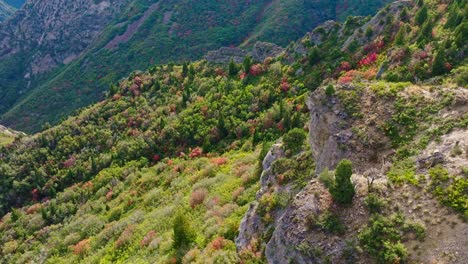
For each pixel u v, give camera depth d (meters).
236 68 91.56
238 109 73.00
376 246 18.95
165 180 58.72
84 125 93.25
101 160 77.25
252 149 58.03
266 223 26.83
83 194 69.50
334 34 83.44
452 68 45.53
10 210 77.38
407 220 19.59
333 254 19.53
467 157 21.25
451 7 60.78
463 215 18.62
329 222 20.70
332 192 21.61
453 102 25.55
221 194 42.00
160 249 35.88
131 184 64.56
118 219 53.62
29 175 82.19
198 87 91.06
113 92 107.19
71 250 49.62
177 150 71.50
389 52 59.19
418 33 60.56
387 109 27.91
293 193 28.33
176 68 107.94
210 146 66.50
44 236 58.03
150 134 78.75
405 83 29.72
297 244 20.84
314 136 31.38
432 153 22.78
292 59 85.88
